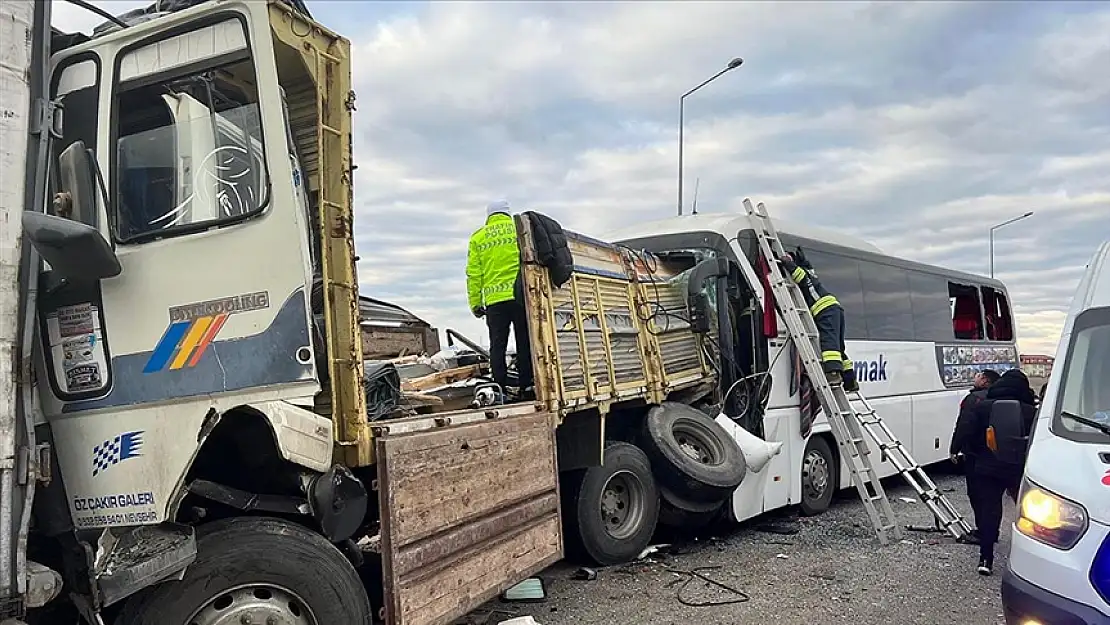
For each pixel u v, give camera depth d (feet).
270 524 13.04
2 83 11.14
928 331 41.68
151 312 12.75
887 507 28.17
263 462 13.61
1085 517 12.94
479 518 16.83
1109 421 14.88
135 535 12.14
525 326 23.31
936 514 28.45
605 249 26.76
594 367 23.80
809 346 29.14
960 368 44.37
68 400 12.71
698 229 31.55
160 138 13.15
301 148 14.37
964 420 23.56
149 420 12.51
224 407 12.40
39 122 11.60
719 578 23.30
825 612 19.99
